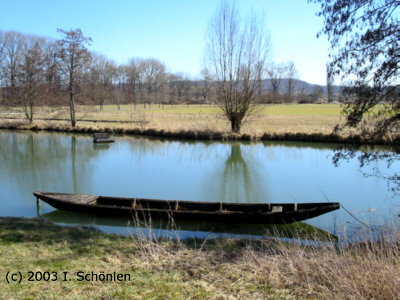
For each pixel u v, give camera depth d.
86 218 9.27
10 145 24.98
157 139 27.16
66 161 19.09
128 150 22.69
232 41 25.44
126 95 71.69
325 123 32.25
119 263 5.48
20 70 35.41
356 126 7.57
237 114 26.11
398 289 4.15
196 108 64.94
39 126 34.16
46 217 9.48
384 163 17.11
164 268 5.29
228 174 15.88
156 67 80.56
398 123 7.16
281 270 5.12
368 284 4.30
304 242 7.59
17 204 10.84
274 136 25.08
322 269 4.71
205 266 5.39
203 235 8.04
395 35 6.61
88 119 38.84
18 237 6.59
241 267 5.32
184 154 21.14
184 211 8.55
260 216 8.30
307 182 14.23
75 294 4.23
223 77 26.02
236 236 7.84
